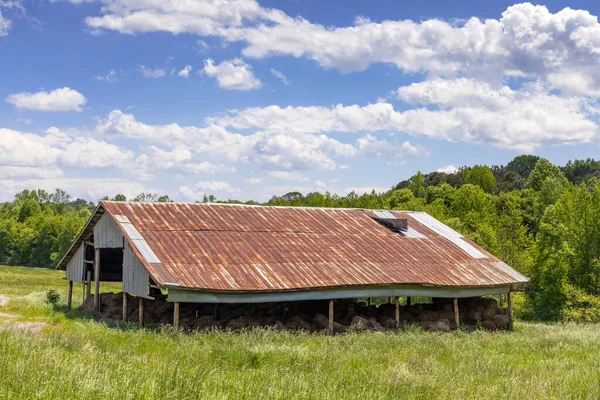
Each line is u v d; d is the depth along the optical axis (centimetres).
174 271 2327
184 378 1066
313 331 2598
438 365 1641
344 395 1132
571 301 4516
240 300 2394
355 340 2159
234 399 1028
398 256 3073
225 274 2412
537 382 1400
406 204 7819
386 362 1694
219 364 1490
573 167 15912
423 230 3606
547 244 4828
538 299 4703
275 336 2141
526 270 5144
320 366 1470
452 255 3306
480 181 11669
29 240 10038
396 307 2827
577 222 5181
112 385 965
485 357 1864
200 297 2316
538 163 9900
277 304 3061
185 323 2516
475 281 3041
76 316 2856
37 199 17362
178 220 2802
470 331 2972
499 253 5319
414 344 2152
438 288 2950
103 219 2955
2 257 10219
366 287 2709
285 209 3325
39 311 2903
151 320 2745
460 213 7206
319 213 3406
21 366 1020
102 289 5316
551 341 2394
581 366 1745
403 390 1244
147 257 2381
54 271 8519
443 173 14562
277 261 2644
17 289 4678
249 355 1579
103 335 1938
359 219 3484
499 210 8244
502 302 4753
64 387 927
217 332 2145
